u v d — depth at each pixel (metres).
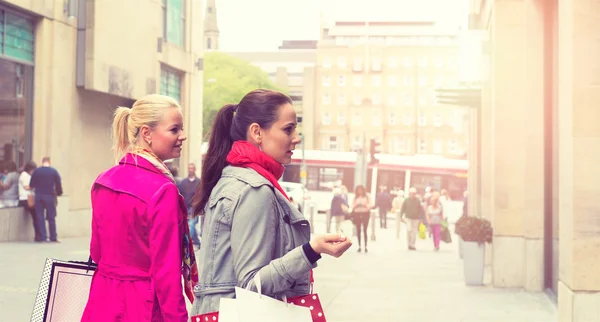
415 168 40.81
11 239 15.24
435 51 110.12
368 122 110.44
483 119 14.24
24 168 16.12
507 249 11.12
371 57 111.12
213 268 2.32
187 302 8.19
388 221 38.75
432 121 109.56
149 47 21.84
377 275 12.79
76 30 18.09
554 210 9.92
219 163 2.50
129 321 2.66
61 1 17.27
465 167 40.25
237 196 2.29
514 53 11.23
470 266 11.36
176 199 2.73
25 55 16.33
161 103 2.88
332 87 111.81
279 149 2.45
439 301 9.55
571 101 6.29
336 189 22.33
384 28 118.56
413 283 11.59
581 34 6.27
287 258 2.21
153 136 2.87
